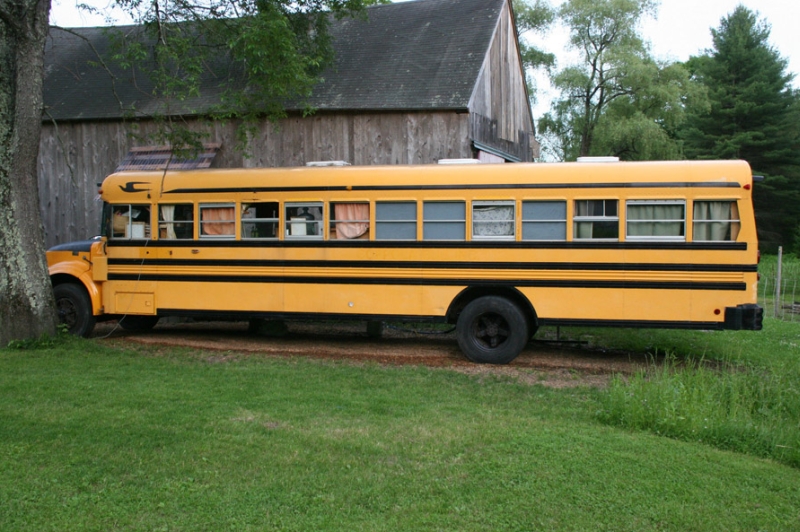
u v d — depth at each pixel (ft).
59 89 55.72
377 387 25.17
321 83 48.85
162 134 39.75
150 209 34.22
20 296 32.07
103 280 34.78
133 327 39.34
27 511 14.11
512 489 15.38
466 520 13.93
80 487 15.26
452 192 30.50
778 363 30.25
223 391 23.82
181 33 41.96
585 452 17.67
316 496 14.92
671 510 14.49
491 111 52.60
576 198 29.37
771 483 16.20
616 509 14.51
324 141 46.93
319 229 32.07
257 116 43.75
